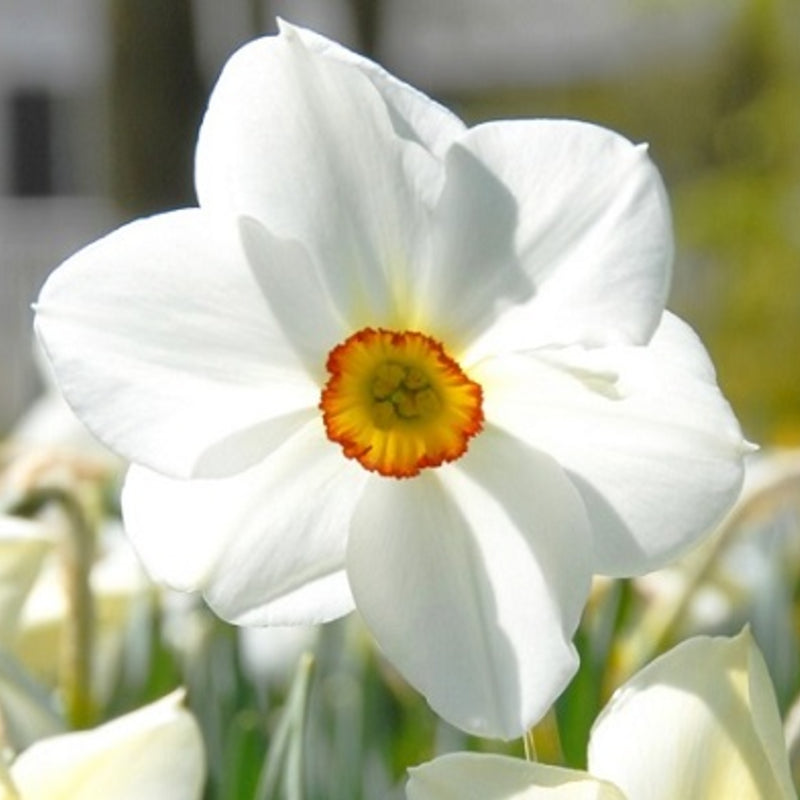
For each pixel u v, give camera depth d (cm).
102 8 257
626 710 39
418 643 39
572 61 404
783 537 62
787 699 55
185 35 247
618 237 38
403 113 39
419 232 39
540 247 38
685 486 39
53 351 38
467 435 39
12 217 420
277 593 39
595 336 38
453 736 52
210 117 39
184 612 55
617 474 39
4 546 46
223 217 39
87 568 48
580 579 39
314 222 39
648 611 56
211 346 39
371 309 39
